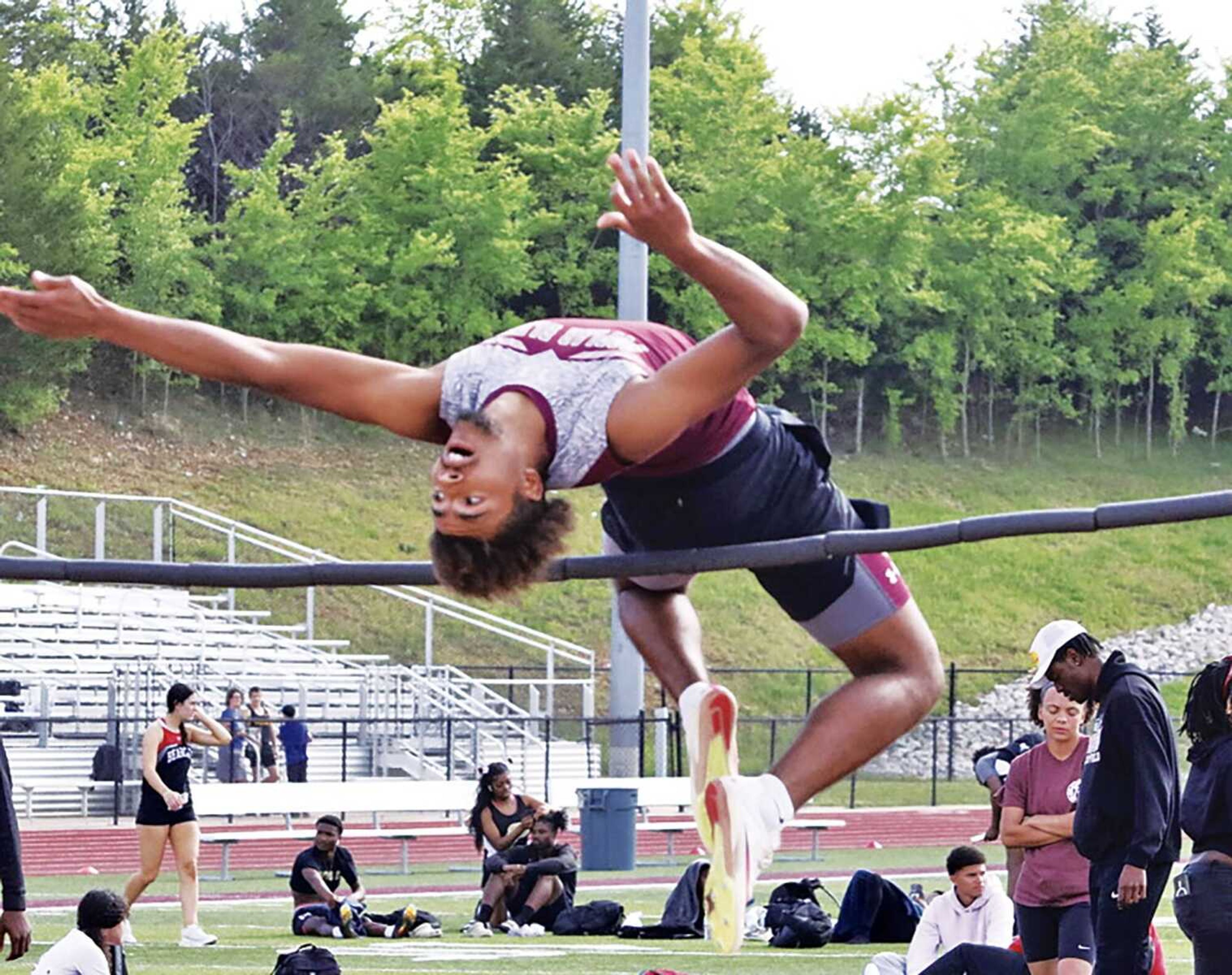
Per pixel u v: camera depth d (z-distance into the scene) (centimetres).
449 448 593
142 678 3906
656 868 3025
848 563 668
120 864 3072
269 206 7206
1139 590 7625
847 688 659
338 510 6762
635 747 3291
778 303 577
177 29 7112
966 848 1314
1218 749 1026
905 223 7981
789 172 7881
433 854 3288
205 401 7244
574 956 1802
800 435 686
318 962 1398
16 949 1099
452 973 1641
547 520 601
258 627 4597
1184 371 9581
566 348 611
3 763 1098
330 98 9125
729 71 7994
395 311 7300
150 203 6944
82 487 6438
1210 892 1010
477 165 7606
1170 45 9819
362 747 4125
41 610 4244
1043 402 8981
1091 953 1095
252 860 3188
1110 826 1027
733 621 6462
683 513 660
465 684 4756
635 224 562
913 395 8762
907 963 1342
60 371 6594
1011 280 8681
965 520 675
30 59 7669
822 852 3478
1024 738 1498
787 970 1664
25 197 6397
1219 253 9375
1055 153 9206
